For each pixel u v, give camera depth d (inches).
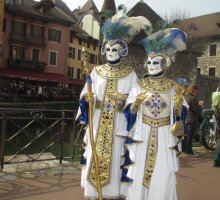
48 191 199.0
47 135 364.8
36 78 1502.2
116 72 184.5
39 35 1604.3
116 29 183.6
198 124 358.6
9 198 185.2
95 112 182.4
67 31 1704.0
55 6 1790.1
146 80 172.2
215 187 225.0
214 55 1628.9
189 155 322.7
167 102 165.6
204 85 1109.1
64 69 1699.1
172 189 162.1
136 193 162.4
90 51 1956.2
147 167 162.6
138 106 163.0
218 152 278.1
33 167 248.4
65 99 1275.8
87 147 183.6
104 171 178.1
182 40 170.2
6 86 1434.5
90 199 183.2
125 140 175.5
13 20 1524.4
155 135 163.8
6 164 251.8
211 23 1685.5
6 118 241.6
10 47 1523.1
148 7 1131.3
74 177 227.9
